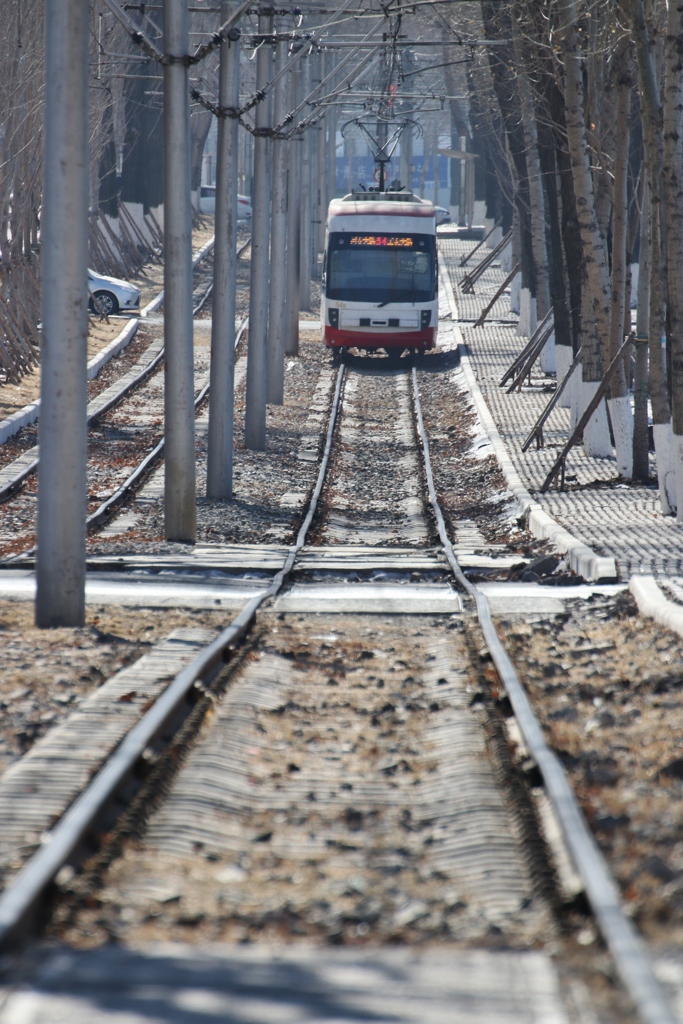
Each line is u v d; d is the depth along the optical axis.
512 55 109.75
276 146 109.94
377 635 39.66
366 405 125.44
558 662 34.97
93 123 162.00
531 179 130.62
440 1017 13.35
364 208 143.75
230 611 43.88
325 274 143.75
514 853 19.31
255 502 77.12
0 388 110.75
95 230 195.25
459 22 112.50
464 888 18.14
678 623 37.09
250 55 114.31
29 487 77.88
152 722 24.70
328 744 26.28
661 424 64.62
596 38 79.69
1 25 112.00
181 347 62.16
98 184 193.62
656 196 64.38
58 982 14.14
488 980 14.45
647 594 42.75
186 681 28.78
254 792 22.91
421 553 59.44
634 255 174.50
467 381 130.38
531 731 24.58
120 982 14.23
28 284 131.25
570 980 14.39
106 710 27.53
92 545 60.16
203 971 14.66
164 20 59.94
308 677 33.12
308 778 23.86
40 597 40.38
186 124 61.12
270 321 118.69
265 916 16.70
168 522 63.28
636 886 17.55
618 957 14.12
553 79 88.06
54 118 39.19
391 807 22.17
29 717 27.50
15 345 119.75
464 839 20.06
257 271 93.50
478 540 65.38
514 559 56.25
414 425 114.19
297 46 100.12
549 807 20.94
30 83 116.56
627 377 86.06
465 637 38.28
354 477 89.94
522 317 168.00
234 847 20.03
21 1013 13.27
